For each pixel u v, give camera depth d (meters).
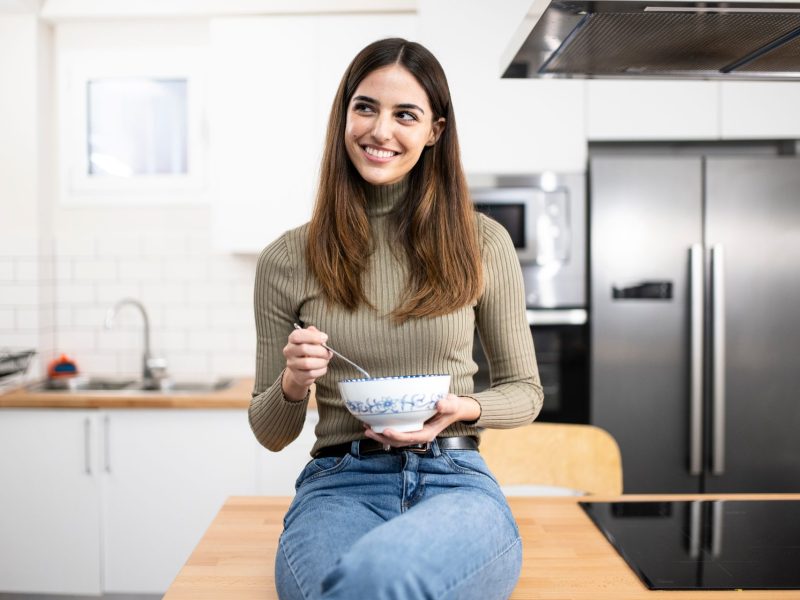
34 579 2.83
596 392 2.87
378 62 1.27
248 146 3.07
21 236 3.21
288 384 1.25
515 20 2.95
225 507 1.55
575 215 2.95
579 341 2.94
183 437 2.79
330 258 1.31
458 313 1.31
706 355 2.85
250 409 1.37
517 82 2.96
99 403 2.78
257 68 3.06
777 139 3.03
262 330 1.40
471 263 1.32
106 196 3.38
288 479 2.79
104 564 2.82
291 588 1.05
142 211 3.38
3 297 3.21
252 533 1.40
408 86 1.27
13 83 3.20
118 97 3.38
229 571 1.24
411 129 1.28
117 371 3.38
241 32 3.05
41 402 2.78
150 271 3.38
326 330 1.31
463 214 1.35
